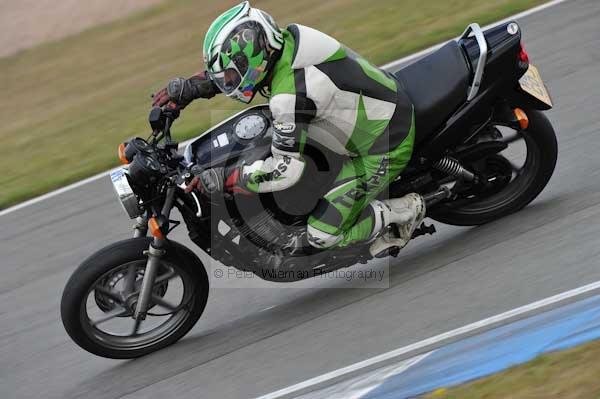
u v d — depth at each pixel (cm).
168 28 4609
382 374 1429
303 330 1705
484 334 1470
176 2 4931
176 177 1633
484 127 1819
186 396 1566
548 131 1875
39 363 1845
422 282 1764
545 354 1310
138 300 1680
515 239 1822
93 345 1698
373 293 1784
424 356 1452
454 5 3756
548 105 1833
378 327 1630
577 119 2397
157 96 1723
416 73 1831
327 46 1622
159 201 1681
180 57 4144
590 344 1295
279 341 1686
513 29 1795
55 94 4153
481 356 1375
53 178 3061
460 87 1775
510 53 1778
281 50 1605
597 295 1484
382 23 3800
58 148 3425
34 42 4847
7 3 5334
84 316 1677
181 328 1770
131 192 1633
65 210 2748
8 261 2475
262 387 1525
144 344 1750
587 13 3186
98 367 1767
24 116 3969
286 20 4203
